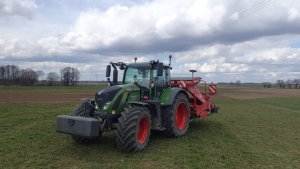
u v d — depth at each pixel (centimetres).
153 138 981
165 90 1002
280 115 1664
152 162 729
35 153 786
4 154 774
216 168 693
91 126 740
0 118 1368
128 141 775
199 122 1341
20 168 671
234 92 5031
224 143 929
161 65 919
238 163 732
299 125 1316
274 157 791
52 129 1102
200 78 1236
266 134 1096
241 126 1258
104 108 823
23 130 1080
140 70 973
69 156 765
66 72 9556
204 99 1202
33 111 1667
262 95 3972
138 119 793
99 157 759
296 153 840
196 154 801
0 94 3278
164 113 973
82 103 871
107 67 995
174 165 709
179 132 1000
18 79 8688
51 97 2888
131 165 702
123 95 849
